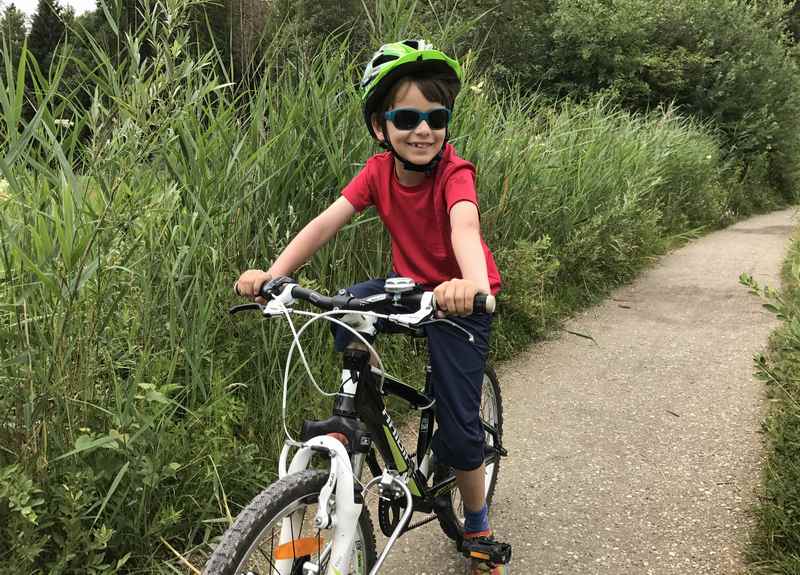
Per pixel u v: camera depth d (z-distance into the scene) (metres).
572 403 4.23
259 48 3.38
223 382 2.75
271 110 3.36
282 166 3.20
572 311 6.18
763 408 3.94
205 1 2.29
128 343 2.46
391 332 2.02
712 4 14.29
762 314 5.88
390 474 1.99
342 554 1.68
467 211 1.92
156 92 2.25
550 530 2.88
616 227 7.05
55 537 2.11
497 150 5.01
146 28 2.29
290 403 3.16
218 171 3.02
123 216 2.35
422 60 1.91
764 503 2.79
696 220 11.16
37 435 2.15
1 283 2.17
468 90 4.70
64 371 2.21
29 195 2.28
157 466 2.32
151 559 2.38
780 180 16.28
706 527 2.84
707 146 11.98
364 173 2.20
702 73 13.94
